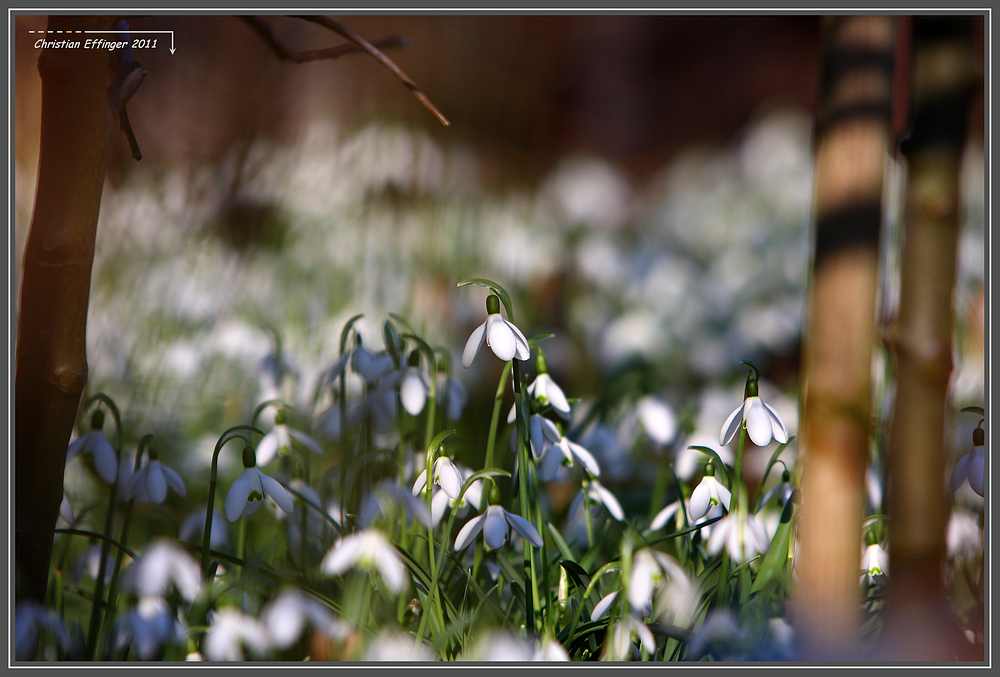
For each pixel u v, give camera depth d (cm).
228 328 271
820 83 214
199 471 251
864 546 222
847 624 212
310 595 219
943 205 212
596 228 453
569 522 231
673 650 219
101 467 224
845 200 212
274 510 231
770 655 216
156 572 217
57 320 216
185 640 220
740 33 719
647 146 680
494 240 384
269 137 432
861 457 212
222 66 444
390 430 236
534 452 222
